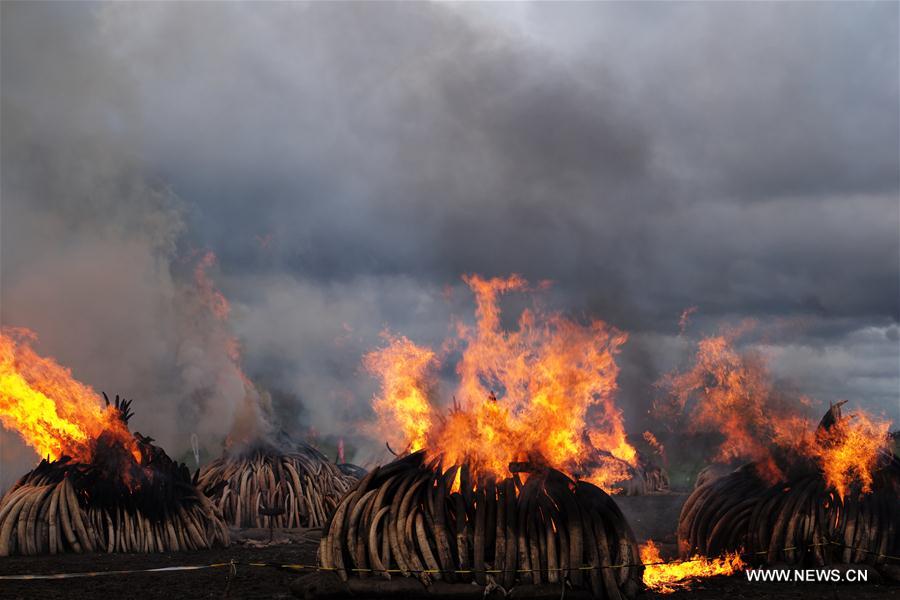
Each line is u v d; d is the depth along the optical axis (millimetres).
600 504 11055
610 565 10742
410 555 10836
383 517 11133
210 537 16391
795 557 12164
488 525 10898
